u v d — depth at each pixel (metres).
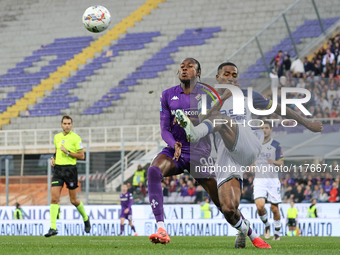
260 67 47.41
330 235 31.50
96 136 65.44
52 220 21.81
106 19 21.05
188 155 13.74
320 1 49.94
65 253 10.99
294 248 13.88
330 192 38.16
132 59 79.06
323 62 47.94
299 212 34.09
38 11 94.81
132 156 52.31
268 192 24.27
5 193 44.44
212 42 77.50
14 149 60.94
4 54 88.44
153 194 13.20
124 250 12.02
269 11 79.38
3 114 73.50
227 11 82.00
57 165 22.11
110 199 43.88
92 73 78.25
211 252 11.19
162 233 12.87
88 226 23.88
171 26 83.88
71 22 91.50
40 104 73.75
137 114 67.94
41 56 85.69
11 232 36.78
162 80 72.94
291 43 49.47
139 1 91.25
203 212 34.53
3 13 96.31
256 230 32.66
